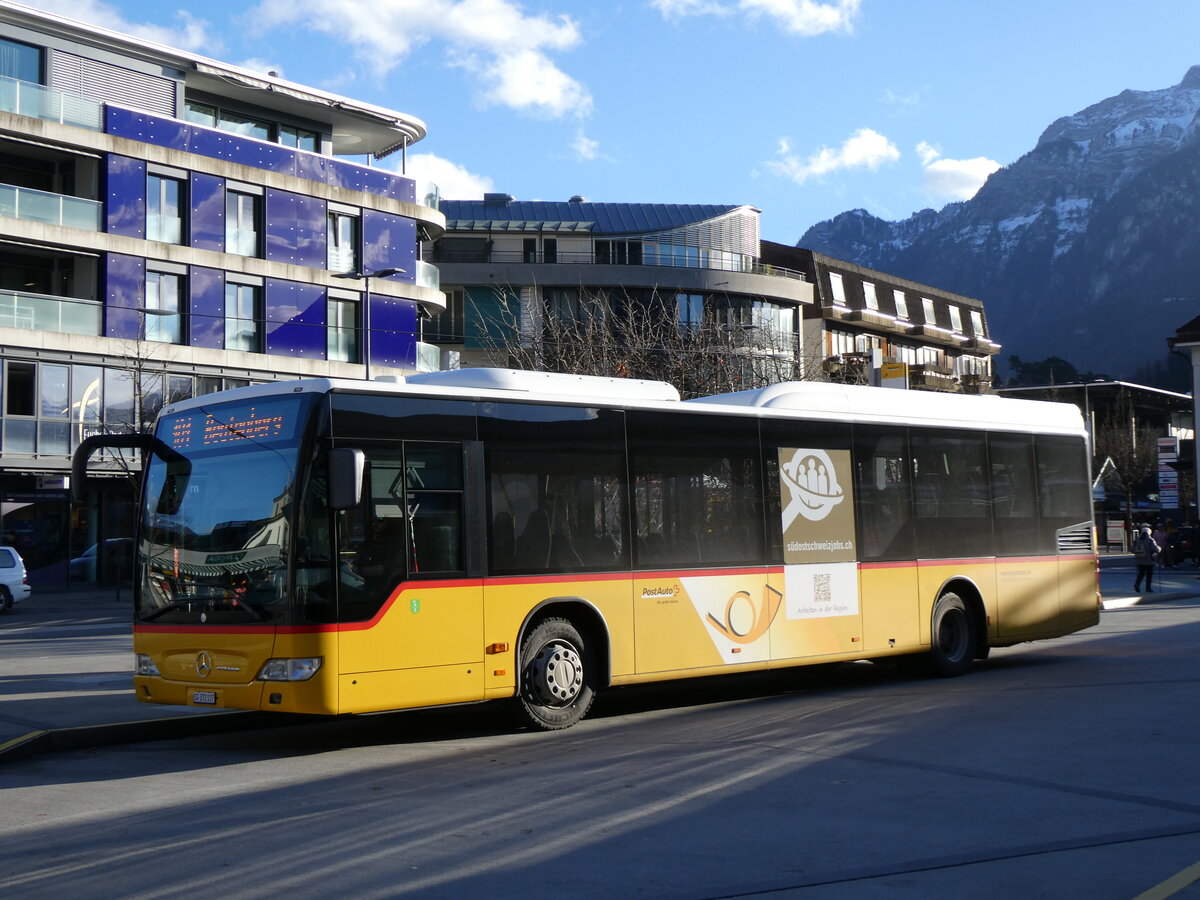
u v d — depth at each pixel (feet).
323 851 23.03
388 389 35.19
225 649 33.99
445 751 34.96
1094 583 57.16
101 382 127.13
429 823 25.18
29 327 121.60
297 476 33.42
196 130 135.23
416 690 34.50
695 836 23.67
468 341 196.13
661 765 31.22
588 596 38.81
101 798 28.86
